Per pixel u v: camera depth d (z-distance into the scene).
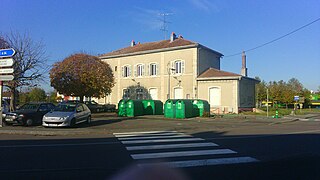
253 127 19.75
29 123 19.23
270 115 34.19
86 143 11.97
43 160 8.72
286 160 8.80
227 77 35.94
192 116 29.27
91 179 6.78
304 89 78.44
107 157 9.16
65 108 19.09
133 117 28.09
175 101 28.28
